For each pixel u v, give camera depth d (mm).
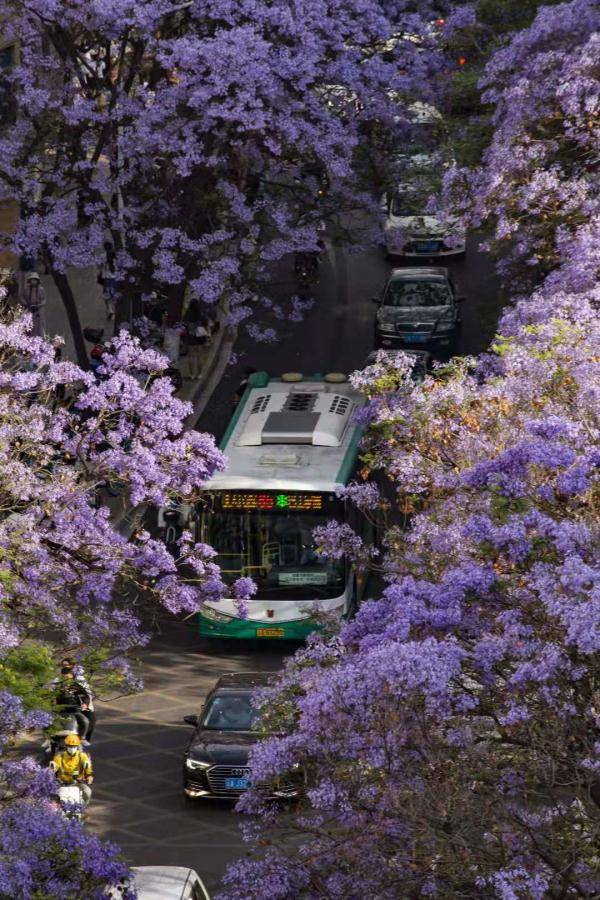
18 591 43375
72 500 47781
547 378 33500
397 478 37219
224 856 45438
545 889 24125
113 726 57875
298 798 31781
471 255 113812
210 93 75000
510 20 82938
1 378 46531
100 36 78688
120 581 64188
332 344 101000
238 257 83812
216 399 93125
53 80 81375
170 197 81625
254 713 52438
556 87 59219
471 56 86438
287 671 32156
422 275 98812
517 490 28125
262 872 28375
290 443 67438
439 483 33438
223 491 64750
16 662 39094
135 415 54281
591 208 54344
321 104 80875
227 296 86125
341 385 74250
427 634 27938
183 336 95188
